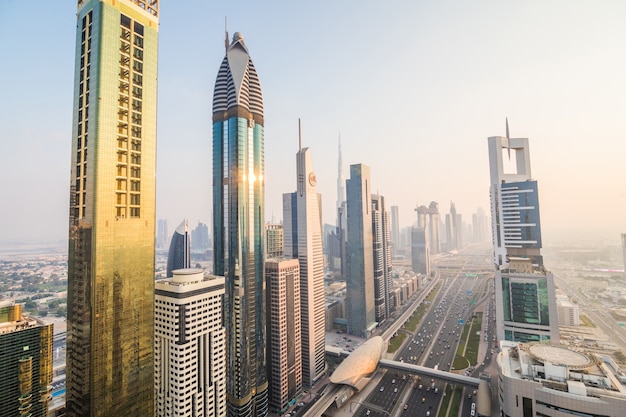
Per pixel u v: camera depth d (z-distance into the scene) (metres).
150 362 160.88
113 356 146.12
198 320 178.88
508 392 161.75
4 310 167.25
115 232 149.50
